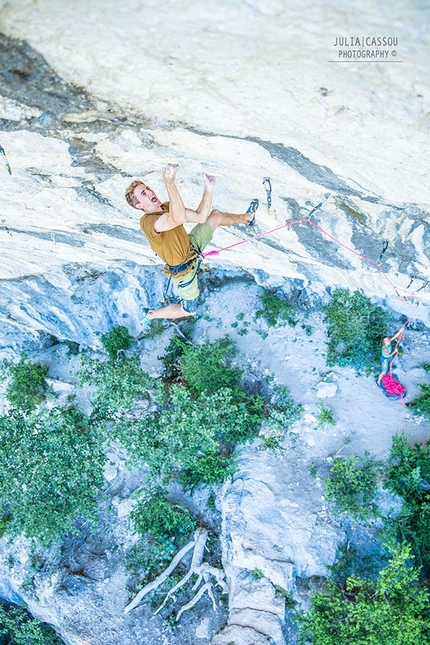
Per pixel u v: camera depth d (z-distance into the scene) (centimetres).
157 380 1316
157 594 1190
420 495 1066
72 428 1184
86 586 1211
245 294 1468
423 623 873
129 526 1257
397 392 1209
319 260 932
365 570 1048
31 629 1345
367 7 294
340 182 576
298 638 1025
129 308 1444
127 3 307
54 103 419
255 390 1331
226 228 837
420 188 543
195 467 1229
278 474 1171
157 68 375
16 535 1208
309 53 340
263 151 516
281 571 1037
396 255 781
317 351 1340
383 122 412
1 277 1190
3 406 1504
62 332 1468
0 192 650
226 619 1145
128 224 809
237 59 359
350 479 1095
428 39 310
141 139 502
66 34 337
